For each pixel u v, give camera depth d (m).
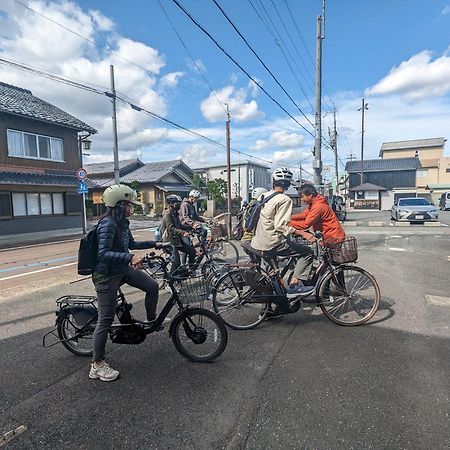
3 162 14.05
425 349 3.24
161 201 30.17
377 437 2.09
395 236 11.95
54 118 15.89
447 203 32.47
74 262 8.53
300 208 12.78
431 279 5.86
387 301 4.66
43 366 3.08
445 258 7.73
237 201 30.66
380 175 41.91
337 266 3.95
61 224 16.58
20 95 17.02
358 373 2.83
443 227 15.08
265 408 2.40
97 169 35.38
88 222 22.11
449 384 2.64
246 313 4.23
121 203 2.79
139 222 22.91
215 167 39.75
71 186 16.16
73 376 2.90
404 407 2.37
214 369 2.96
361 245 9.89
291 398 2.51
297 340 3.50
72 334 3.29
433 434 2.10
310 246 4.09
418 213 16.55
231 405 2.45
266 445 2.05
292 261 4.07
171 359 3.16
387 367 2.92
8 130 14.26
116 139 15.83
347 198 43.12
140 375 2.89
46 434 2.19
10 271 7.55
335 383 2.69
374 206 38.88
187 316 3.10
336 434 2.13
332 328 3.80
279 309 3.88
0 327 4.02
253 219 3.98
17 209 14.71
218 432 2.18
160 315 3.13
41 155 15.63
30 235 14.99
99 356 2.83
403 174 41.00
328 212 3.99
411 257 7.89
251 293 3.80
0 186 13.88
